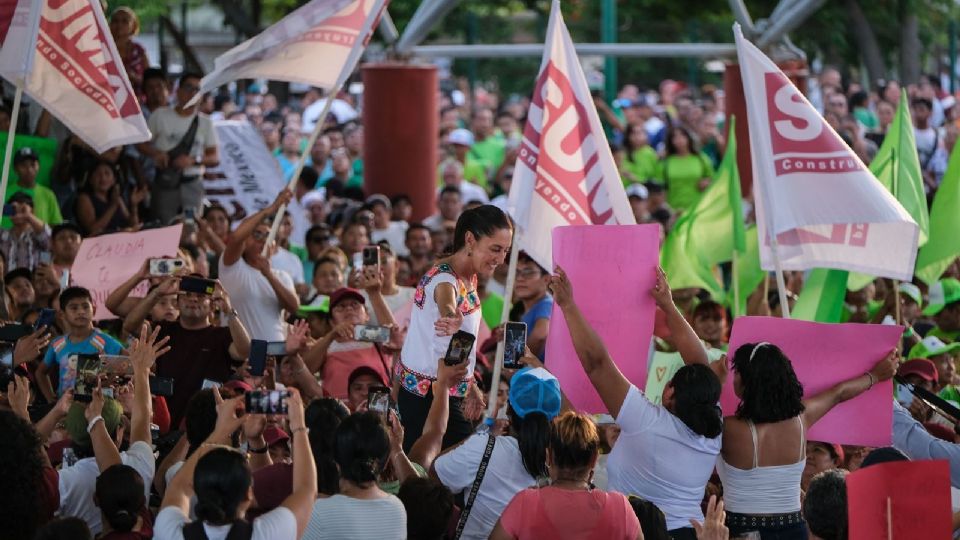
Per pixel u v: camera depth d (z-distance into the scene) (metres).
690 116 39.19
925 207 18.75
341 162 31.61
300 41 18.19
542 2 58.19
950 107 42.62
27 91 16.23
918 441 13.38
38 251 21.17
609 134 36.78
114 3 33.06
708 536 10.48
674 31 56.88
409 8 51.28
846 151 14.63
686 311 19.59
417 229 24.28
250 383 14.59
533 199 14.78
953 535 11.98
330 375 16.31
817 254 15.62
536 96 14.89
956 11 56.97
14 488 10.62
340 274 20.33
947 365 17.78
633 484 11.98
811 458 13.86
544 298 17.61
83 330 16.19
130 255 17.66
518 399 12.03
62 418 13.32
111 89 16.58
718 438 11.95
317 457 10.96
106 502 10.83
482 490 11.98
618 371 12.05
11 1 15.70
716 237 19.50
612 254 13.12
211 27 54.56
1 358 14.47
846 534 10.55
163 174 23.59
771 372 11.91
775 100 14.83
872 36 50.97
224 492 9.82
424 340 13.48
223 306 15.80
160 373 15.87
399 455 11.81
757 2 48.47
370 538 10.38
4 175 15.84
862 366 12.98
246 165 25.27
